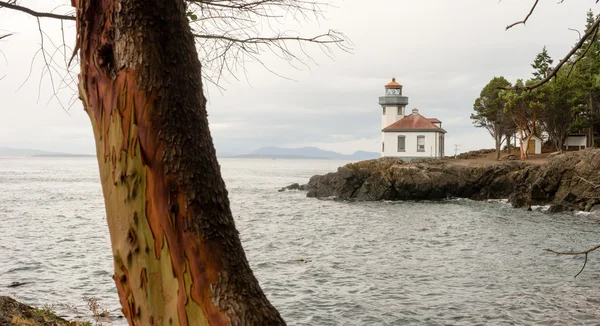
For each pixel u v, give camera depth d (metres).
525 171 51.56
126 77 2.24
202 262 2.23
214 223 2.28
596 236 29.56
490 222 36.62
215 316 2.21
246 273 2.33
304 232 31.59
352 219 38.78
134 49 2.22
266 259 22.41
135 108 2.23
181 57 2.29
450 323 13.50
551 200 45.38
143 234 2.26
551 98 60.56
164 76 2.23
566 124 66.50
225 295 2.22
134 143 2.24
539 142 74.25
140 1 2.22
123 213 2.28
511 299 15.75
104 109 2.31
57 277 17.89
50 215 39.19
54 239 26.98
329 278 18.70
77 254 22.53
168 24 2.27
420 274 19.50
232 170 175.62
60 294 15.52
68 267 19.66
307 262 21.80
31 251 23.12
